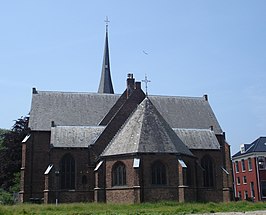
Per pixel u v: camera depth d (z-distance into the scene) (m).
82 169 61.81
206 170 65.25
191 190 55.00
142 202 50.81
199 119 75.50
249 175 94.94
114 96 75.56
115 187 53.50
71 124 69.00
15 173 77.19
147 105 57.94
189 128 73.12
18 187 74.62
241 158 98.94
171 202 49.66
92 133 64.81
